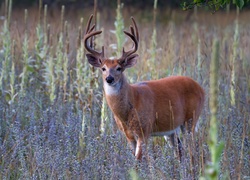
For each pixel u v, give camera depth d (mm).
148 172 9203
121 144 10570
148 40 19953
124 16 32719
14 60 15555
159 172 8906
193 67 14789
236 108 12648
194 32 21906
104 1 34844
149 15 32812
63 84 14562
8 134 11305
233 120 11625
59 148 10297
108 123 11945
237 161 9125
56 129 11492
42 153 9938
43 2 35688
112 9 34344
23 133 11102
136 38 11414
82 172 9133
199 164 9109
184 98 11984
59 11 34625
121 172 8820
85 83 13664
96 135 11445
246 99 12867
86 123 11914
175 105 11664
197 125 12148
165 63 15938
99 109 13078
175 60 15867
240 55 16734
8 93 14227
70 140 10797
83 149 10625
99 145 10383
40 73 15555
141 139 11078
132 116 11008
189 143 10203
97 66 11461
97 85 13656
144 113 11078
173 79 12070
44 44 16688
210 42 19156
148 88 11406
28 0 36312
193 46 18797
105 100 11789
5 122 12109
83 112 11742
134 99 11000
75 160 9867
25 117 12602
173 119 11328
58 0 35500
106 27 26688
